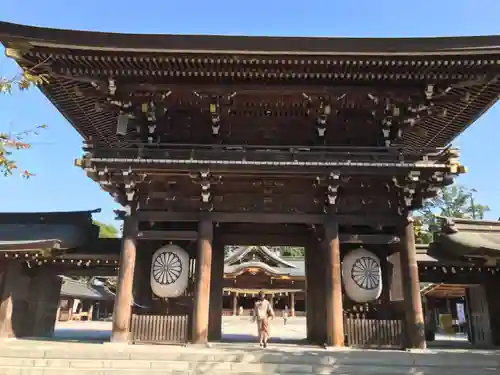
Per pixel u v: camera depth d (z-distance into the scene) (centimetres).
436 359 1245
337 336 1456
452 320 3297
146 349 1302
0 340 1609
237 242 1834
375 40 1412
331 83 1579
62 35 1404
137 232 1597
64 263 1939
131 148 1548
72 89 1645
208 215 1593
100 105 1656
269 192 1630
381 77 1538
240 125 1745
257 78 1559
